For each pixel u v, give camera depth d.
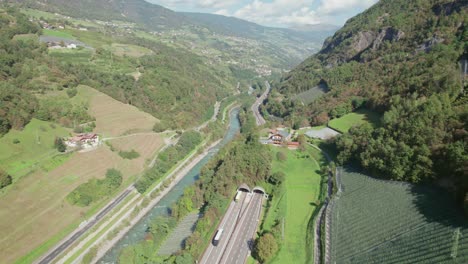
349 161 160.25
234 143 198.50
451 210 94.88
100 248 125.50
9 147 150.38
